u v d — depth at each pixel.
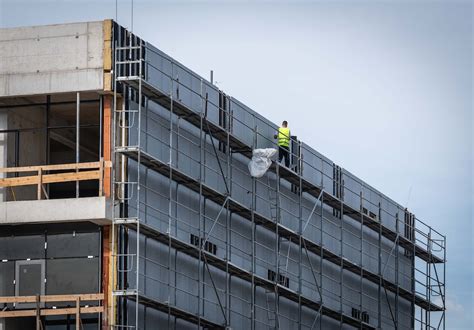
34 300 99.00
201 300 109.38
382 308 139.12
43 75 101.25
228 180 114.06
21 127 104.31
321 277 125.75
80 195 111.88
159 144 105.19
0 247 102.56
